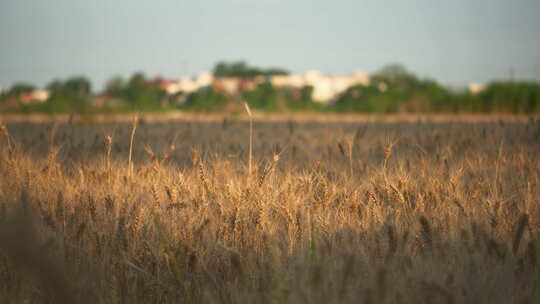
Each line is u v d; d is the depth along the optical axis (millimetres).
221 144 32031
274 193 15016
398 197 14508
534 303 8906
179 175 16453
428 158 23625
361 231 11992
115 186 16844
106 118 77000
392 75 194875
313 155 27500
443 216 13359
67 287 4332
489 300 8828
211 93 160500
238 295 9328
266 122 86000
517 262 9977
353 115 157750
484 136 32156
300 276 8820
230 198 14133
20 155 21359
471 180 18672
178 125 68688
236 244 11625
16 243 3908
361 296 8320
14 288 9523
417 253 10758
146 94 151250
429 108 140625
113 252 11070
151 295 9969
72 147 26469
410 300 8531
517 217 13188
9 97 97250
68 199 15219
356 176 20406
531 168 21109
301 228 11898
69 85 129125
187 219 13188
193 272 10242
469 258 10227
